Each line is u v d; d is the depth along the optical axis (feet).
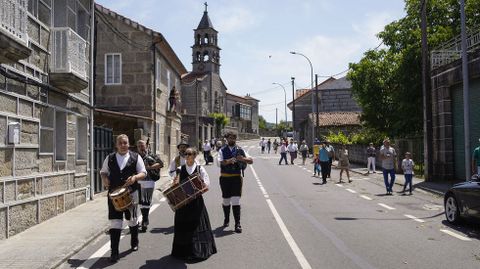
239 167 31.76
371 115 102.83
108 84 80.64
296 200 47.80
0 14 26.53
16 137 30.14
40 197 34.47
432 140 63.26
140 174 25.08
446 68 62.08
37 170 34.53
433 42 84.17
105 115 66.18
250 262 23.38
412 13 93.20
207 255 24.12
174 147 107.76
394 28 97.35
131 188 25.57
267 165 107.86
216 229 32.09
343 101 194.18
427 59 62.95
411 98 88.84
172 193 24.23
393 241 28.22
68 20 41.14
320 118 173.88
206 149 108.58
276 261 23.53
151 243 28.22
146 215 32.12
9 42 26.55
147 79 80.33
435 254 24.97
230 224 33.99
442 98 63.46
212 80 238.89
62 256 24.43
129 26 80.69
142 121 75.66
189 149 25.80
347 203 45.44
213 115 223.71
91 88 48.39
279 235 30.01
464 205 32.32
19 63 31.73
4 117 29.37
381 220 35.73
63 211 39.42
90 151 47.91
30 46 33.53
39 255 24.63
